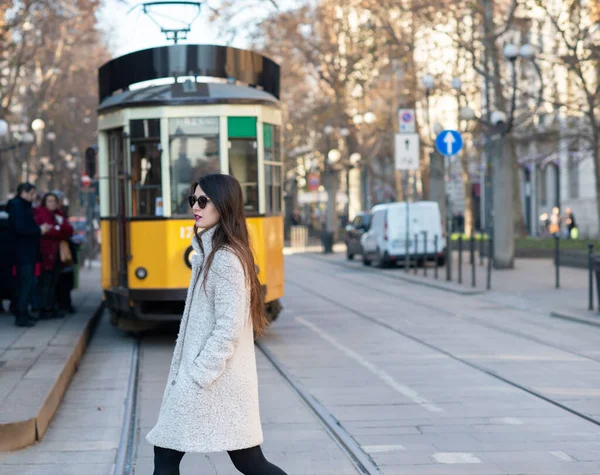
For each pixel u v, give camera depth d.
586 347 14.21
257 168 15.12
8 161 49.69
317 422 9.43
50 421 9.59
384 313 19.61
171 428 5.25
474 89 35.16
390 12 37.41
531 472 7.50
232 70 16.02
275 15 39.50
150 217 14.79
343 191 71.75
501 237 30.92
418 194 59.88
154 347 15.23
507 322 17.59
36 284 17.33
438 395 10.67
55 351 12.74
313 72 47.62
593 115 29.02
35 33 36.88
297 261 42.25
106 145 16.23
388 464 7.77
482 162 48.84
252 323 5.40
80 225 44.66
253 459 5.54
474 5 28.81
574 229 49.91
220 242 5.28
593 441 8.50
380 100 49.53
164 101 14.87
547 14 27.72
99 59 57.84
